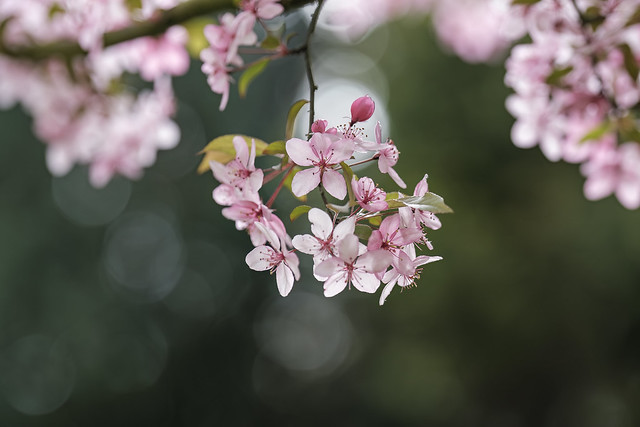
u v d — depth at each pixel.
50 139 3.58
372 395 12.73
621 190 2.88
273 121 14.36
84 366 12.08
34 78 3.37
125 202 13.30
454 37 6.62
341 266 1.46
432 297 10.50
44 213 12.20
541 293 10.30
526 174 10.59
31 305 11.81
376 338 12.81
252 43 1.91
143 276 13.73
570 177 10.48
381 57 12.73
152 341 13.34
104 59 2.98
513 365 10.65
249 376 14.19
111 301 12.73
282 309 15.12
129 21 2.49
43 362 12.14
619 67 2.49
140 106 3.59
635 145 2.80
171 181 13.58
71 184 12.73
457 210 10.47
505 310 10.32
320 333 15.57
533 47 2.58
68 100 3.44
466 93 11.05
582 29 2.39
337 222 1.52
